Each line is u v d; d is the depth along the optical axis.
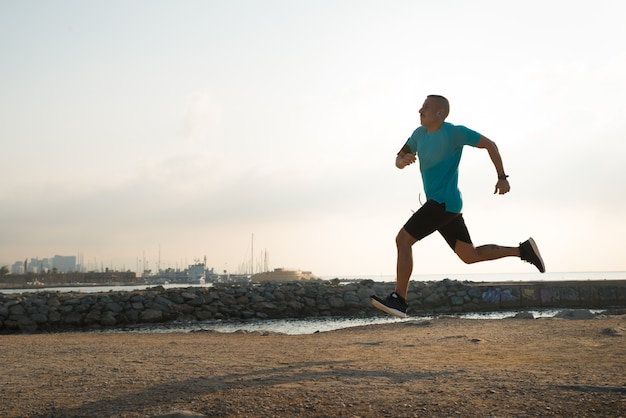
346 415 3.26
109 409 3.53
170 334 10.26
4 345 7.94
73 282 160.38
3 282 152.12
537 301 29.69
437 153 4.59
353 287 28.91
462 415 3.20
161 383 4.20
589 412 3.20
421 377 4.17
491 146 4.60
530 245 4.83
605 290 29.88
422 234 4.60
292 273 87.06
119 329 21.25
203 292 26.23
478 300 29.09
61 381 4.52
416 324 10.23
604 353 5.30
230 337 9.12
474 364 4.81
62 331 21.72
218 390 3.84
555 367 4.51
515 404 3.36
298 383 4.01
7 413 3.56
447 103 4.64
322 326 20.22
